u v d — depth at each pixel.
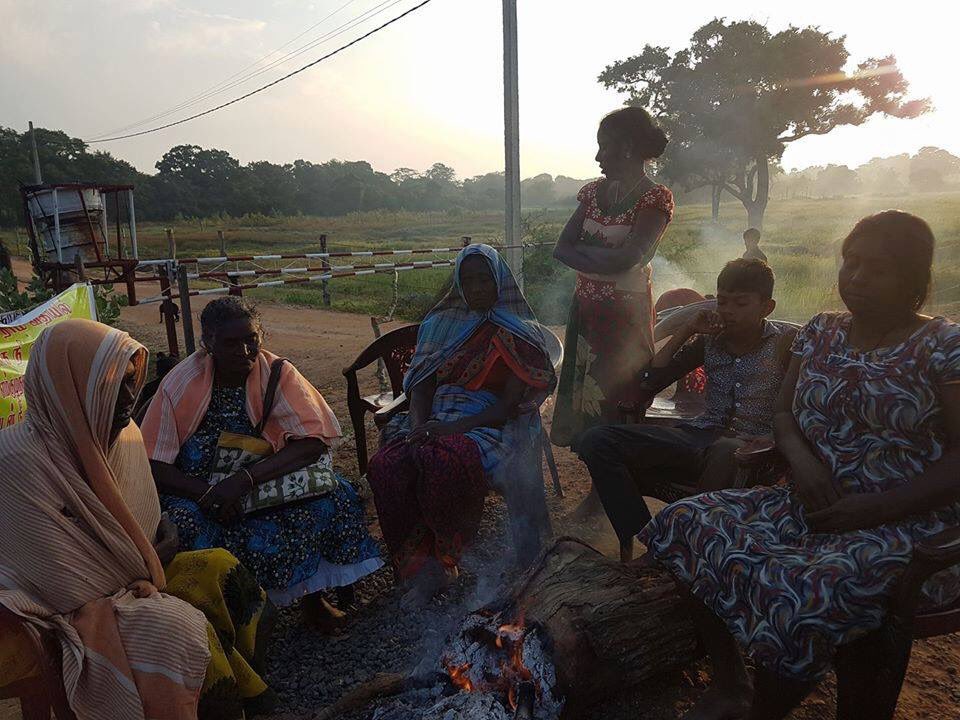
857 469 2.45
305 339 12.97
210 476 3.28
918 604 2.33
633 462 3.47
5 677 2.22
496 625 2.72
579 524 4.44
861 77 35.12
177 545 2.69
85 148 107.81
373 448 5.83
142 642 2.24
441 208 150.50
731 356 3.56
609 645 2.61
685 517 2.64
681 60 37.06
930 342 2.34
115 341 2.38
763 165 37.84
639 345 4.29
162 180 116.00
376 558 3.56
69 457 2.32
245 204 122.06
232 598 2.63
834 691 2.91
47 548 2.25
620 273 4.17
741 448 3.05
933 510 2.35
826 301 13.29
